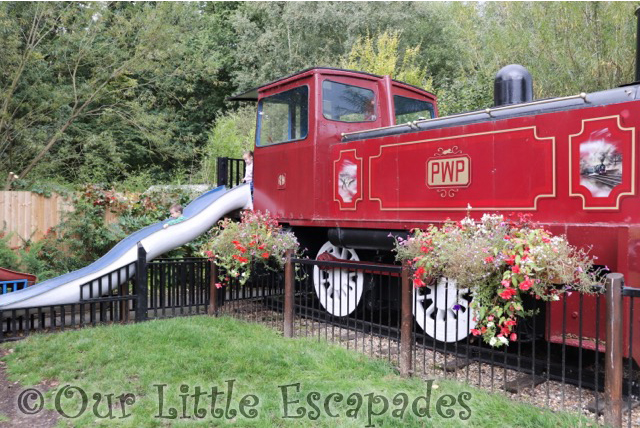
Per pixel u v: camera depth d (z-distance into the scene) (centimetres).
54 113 1398
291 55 2069
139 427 333
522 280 330
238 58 2269
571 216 393
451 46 2070
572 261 330
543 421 318
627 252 348
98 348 480
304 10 2086
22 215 812
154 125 1670
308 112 618
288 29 2116
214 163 1752
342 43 2028
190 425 331
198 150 1909
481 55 1219
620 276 299
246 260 582
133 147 1920
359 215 569
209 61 1791
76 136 1617
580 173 388
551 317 382
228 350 471
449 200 478
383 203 543
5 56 1217
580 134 389
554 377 411
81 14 1366
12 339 532
